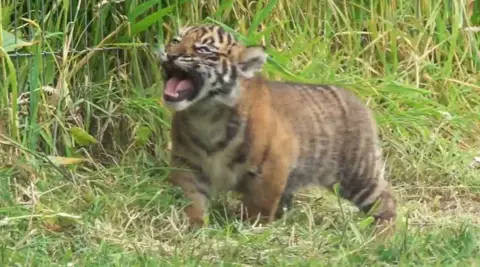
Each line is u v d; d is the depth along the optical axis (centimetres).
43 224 1377
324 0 1969
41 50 1620
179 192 1530
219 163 1448
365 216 1540
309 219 1438
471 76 2095
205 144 1440
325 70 1900
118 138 1709
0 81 1611
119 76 1734
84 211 1459
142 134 1670
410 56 2027
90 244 1340
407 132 1880
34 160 1553
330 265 1278
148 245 1341
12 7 1636
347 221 1420
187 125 1440
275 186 1452
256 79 1456
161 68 1590
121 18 1725
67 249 1301
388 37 2011
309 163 1508
